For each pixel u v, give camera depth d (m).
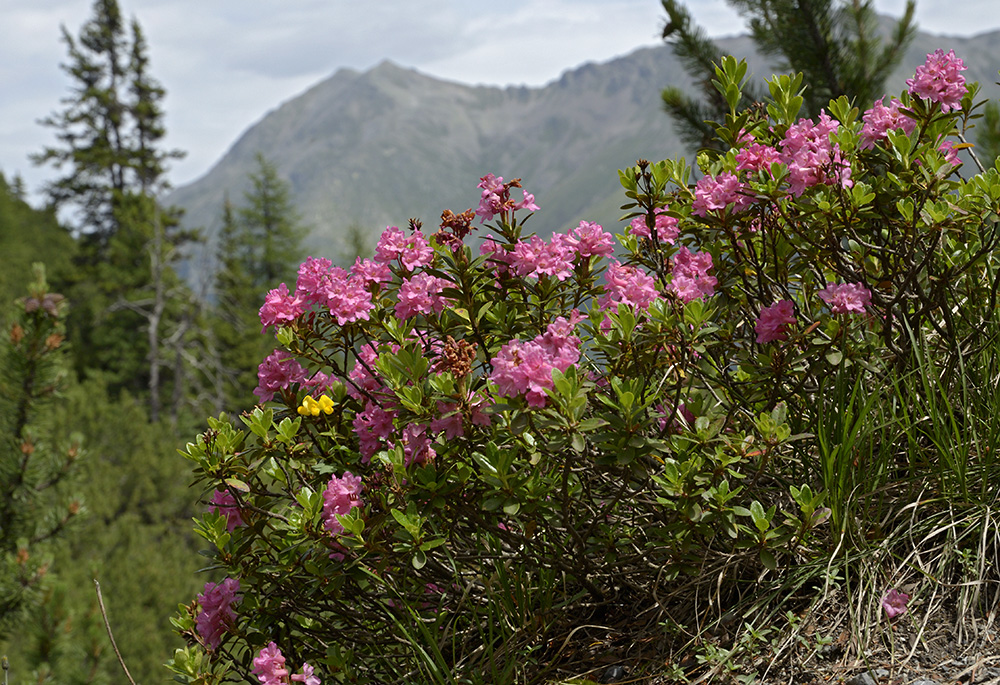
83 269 42.03
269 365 2.63
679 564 2.17
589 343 2.53
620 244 2.88
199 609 2.52
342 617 2.46
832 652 2.03
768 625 2.16
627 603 2.47
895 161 2.49
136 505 17.38
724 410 2.59
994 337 2.46
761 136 2.72
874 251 2.49
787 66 6.78
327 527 2.24
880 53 6.66
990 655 1.90
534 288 2.56
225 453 2.38
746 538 2.25
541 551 2.31
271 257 43.47
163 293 36.97
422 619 2.45
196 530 2.38
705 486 2.17
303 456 2.55
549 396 2.03
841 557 2.23
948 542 2.19
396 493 2.21
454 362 2.16
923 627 2.02
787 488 2.46
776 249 2.64
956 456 2.26
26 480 5.65
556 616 2.40
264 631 2.43
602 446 2.12
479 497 2.37
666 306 2.28
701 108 6.96
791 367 2.35
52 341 5.62
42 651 6.30
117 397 36.44
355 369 2.73
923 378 2.31
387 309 2.62
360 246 31.22
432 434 2.27
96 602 7.18
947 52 2.41
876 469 2.37
